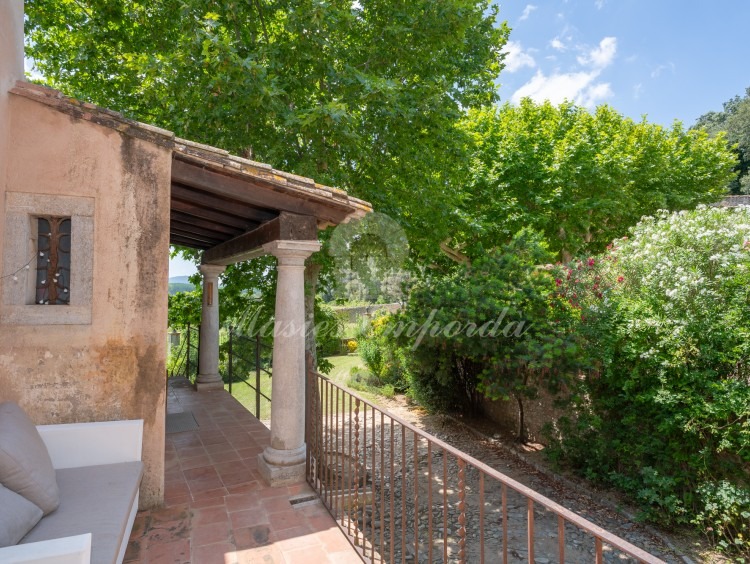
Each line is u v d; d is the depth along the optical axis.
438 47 6.11
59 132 2.91
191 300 9.54
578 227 13.28
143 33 6.42
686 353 5.01
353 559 2.63
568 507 5.54
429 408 9.91
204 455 4.41
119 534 1.96
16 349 2.81
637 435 5.50
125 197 3.05
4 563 1.41
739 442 4.59
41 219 3.02
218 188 3.41
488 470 1.67
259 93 4.77
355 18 5.58
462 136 6.76
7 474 2.00
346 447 7.72
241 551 2.70
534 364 5.90
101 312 2.99
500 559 4.29
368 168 6.51
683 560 4.41
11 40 2.88
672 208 14.61
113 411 3.03
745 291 4.91
